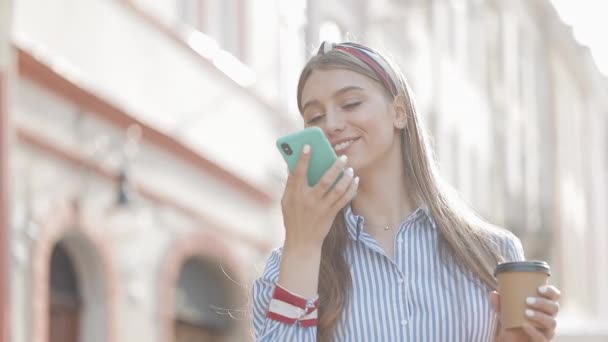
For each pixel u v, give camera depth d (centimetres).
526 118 3088
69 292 1146
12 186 1012
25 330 1010
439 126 2402
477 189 2686
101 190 1152
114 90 1174
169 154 1293
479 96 2770
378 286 321
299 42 1678
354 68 331
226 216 1441
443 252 326
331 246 326
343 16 1834
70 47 1106
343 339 317
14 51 1012
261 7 1584
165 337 1265
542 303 298
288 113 1644
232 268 1445
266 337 313
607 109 3709
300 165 313
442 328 317
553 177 3153
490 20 2872
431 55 2400
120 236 1189
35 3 1052
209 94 1395
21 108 1032
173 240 1301
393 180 338
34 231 1035
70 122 1105
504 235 339
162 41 1284
